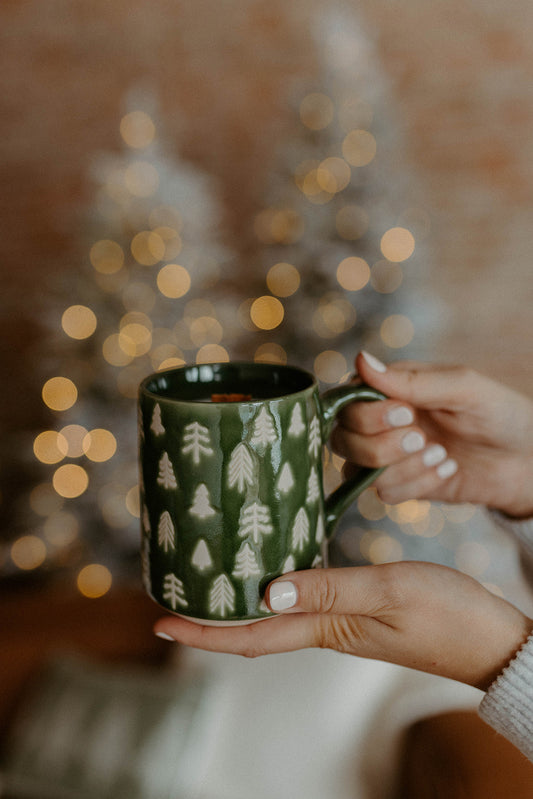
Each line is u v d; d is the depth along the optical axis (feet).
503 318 5.37
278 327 3.94
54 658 2.53
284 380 1.75
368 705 2.28
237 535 1.58
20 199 4.81
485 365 5.45
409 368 2.13
